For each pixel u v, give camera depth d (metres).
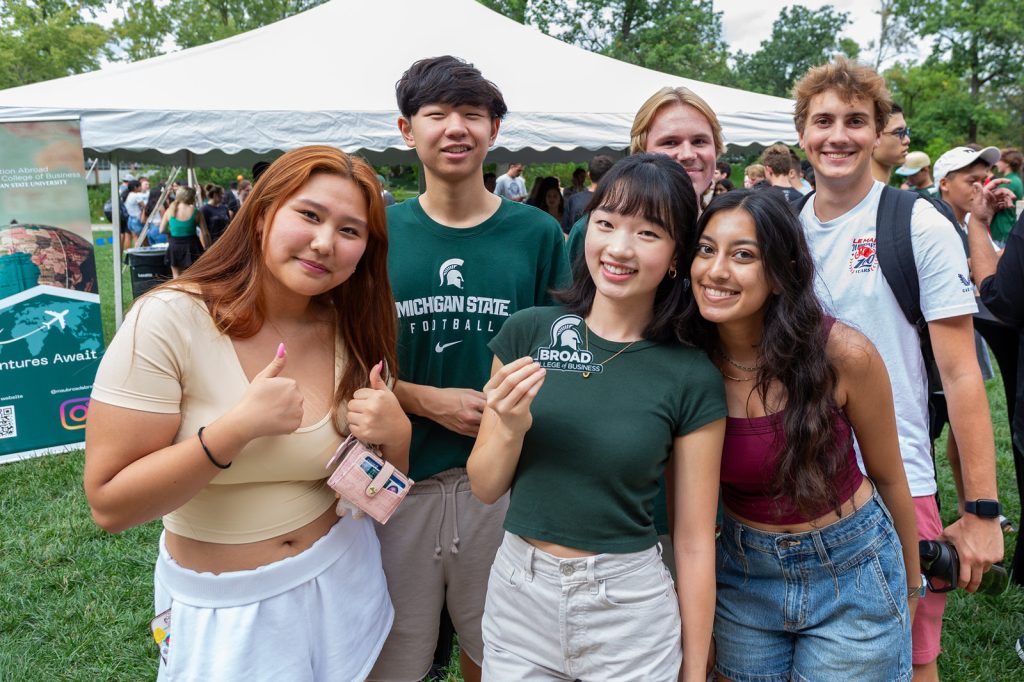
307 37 6.59
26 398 4.94
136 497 1.26
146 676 2.73
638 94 6.74
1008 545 3.65
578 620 1.48
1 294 4.82
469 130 1.82
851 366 1.50
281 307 1.46
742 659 1.67
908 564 1.77
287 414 1.29
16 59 34.66
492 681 1.58
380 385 1.48
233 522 1.43
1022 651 2.80
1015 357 3.03
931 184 6.36
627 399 1.49
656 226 1.44
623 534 1.48
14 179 4.81
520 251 1.98
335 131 5.73
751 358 1.57
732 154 8.89
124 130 5.37
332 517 1.57
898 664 1.58
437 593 2.02
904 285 1.97
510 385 1.40
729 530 1.69
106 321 8.71
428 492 1.96
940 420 2.44
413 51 6.58
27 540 3.69
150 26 37.84
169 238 9.54
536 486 1.52
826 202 2.15
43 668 2.75
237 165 11.20
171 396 1.33
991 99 46.91
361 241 1.39
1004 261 2.51
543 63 6.83
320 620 1.50
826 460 1.50
